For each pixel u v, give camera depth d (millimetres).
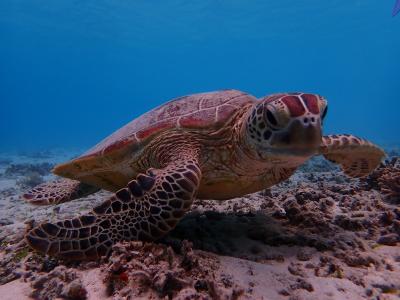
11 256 580
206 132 632
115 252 453
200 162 630
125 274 422
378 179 913
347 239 581
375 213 696
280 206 800
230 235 619
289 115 481
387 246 578
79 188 938
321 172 1847
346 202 798
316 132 478
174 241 511
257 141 538
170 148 637
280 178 668
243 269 471
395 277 473
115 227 491
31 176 2305
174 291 399
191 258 441
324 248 560
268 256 535
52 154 5438
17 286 476
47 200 903
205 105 685
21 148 7484
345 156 777
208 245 550
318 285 447
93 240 480
